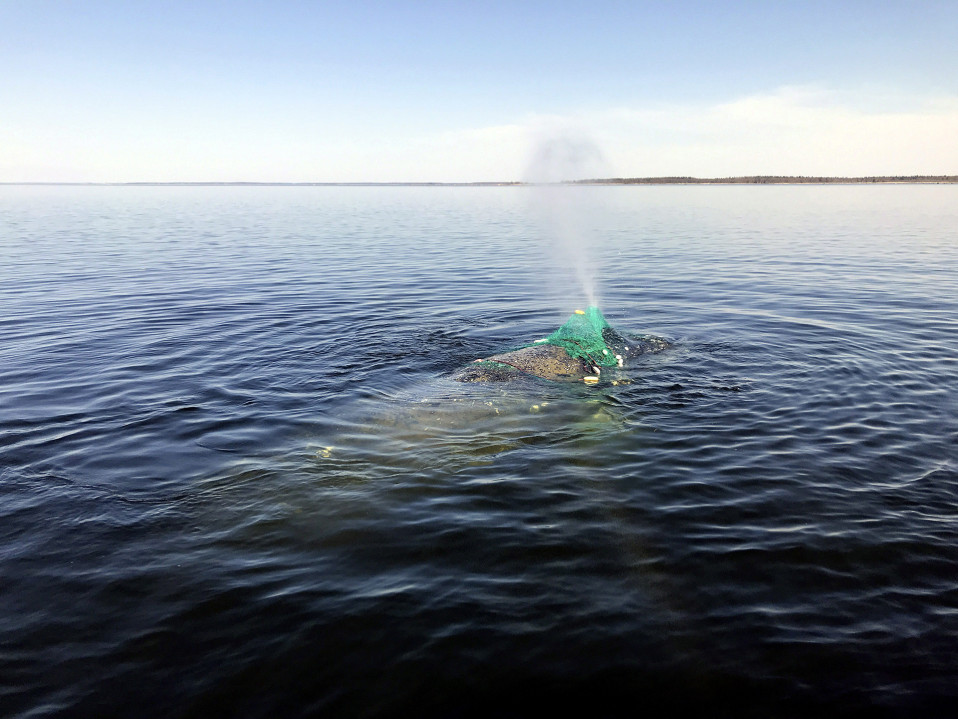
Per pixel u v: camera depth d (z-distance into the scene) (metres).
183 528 5.79
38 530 5.71
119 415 8.30
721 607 4.73
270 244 29.67
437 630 4.50
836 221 40.06
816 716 3.77
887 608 4.68
